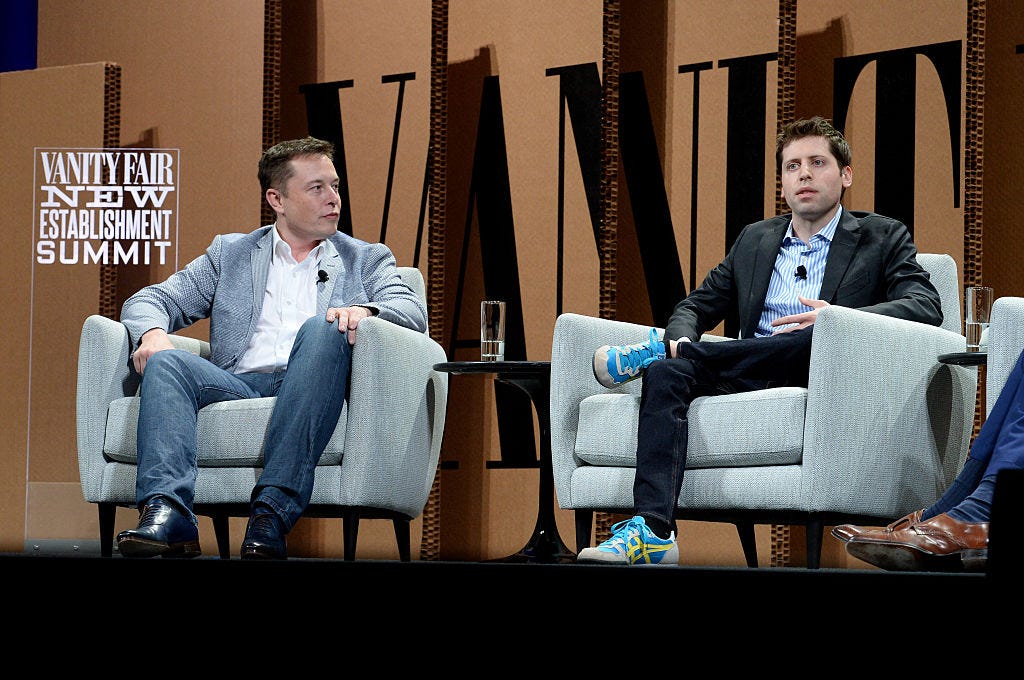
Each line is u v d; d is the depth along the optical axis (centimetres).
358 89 966
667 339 631
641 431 563
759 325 652
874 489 566
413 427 647
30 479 987
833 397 552
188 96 1002
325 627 421
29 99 1018
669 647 396
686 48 890
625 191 906
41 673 430
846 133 848
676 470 557
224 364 669
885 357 571
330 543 931
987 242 824
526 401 903
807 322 576
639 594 399
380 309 632
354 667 418
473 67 948
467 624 410
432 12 923
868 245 639
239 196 974
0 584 431
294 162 674
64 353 994
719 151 873
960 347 614
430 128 923
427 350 664
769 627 387
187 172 997
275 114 967
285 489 570
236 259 685
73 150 1006
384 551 915
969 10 792
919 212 821
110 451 635
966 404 616
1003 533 360
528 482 898
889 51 834
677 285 884
